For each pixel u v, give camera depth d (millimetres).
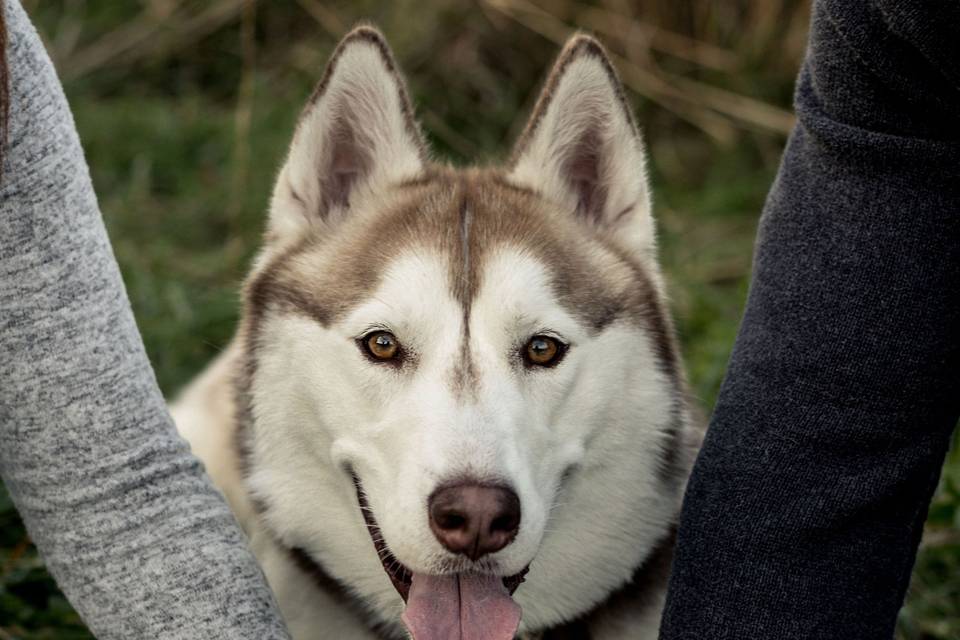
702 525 2102
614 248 2688
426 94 5918
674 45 6152
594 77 2717
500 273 2393
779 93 6098
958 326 1896
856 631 2029
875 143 1849
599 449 2521
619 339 2518
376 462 2342
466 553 2129
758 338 2045
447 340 2336
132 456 2092
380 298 2383
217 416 3207
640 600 2668
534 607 2617
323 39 6219
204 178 5555
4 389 2027
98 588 2111
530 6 5918
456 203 2590
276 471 2621
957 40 1673
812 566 2014
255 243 5051
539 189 2775
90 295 2061
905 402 1921
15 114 1946
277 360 2557
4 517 3455
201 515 2160
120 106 5883
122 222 5160
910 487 2012
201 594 2105
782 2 6137
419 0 6180
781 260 2020
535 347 2404
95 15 6305
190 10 6270
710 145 6152
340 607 2670
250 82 5598
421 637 2188
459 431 2193
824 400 1951
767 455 2008
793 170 2035
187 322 4492
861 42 1806
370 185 2803
